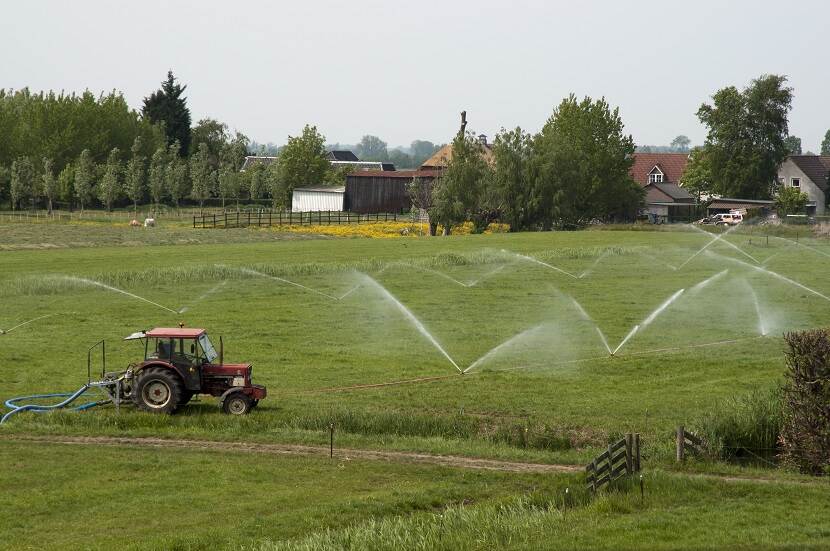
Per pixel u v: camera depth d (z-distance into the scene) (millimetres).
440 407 85625
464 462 69812
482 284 164500
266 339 117000
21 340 114125
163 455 69938
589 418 81938
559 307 141625
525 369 101750
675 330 123812
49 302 142000
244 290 155875
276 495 61844
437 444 73875
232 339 116688
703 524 56031
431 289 158750
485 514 57125
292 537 53656
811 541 52969
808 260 198375
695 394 90062
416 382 95375
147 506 59344
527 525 55406
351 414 80188
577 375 98688
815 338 70125
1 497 60562
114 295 149000
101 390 87312
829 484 64875
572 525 56250
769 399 79688
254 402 83062
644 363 104125
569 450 74125
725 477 66750
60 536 54125
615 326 126812
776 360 105000
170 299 146250
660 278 172375
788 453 69562
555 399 88750
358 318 132125
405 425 79250
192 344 81938
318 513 57438
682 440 70250
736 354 108562
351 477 65938
